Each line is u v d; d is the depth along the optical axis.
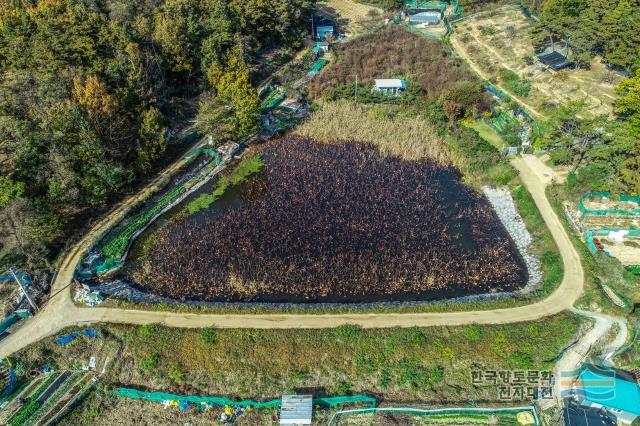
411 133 69.81
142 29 70.56
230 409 37.69
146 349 40.69
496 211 57.53
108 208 56.03
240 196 59.75
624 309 43.38
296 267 49.62
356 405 37.97
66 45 61.75
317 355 40.53
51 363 40.62
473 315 43.25
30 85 55.38
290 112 75.88
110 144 57.22
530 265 50.09
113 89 61.47
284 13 92.44
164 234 53.97
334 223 55.19
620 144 54.66
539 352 40.53
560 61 80.75
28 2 74.44
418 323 42.53
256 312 43.53
